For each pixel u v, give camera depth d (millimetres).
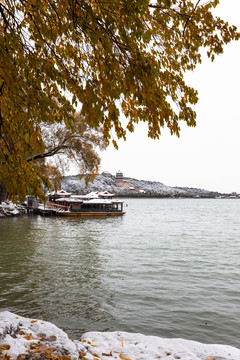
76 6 2430
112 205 61250
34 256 16625
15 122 3586
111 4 2531
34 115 2861
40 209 53594
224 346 4469
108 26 2424
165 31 3172
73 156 27172
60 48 3375
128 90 2750
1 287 10656
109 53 2492
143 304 9383
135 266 14906
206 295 10484
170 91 3379
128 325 7785
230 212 86000
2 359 3275
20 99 2865
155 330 7547
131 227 38250
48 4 2750
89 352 3971
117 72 2594
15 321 4395
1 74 2350
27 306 8883
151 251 19812
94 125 2688
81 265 14680
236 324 7996
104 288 10945
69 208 55219
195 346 4422
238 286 11703
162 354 4090
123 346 4289
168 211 88688
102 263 15391
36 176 3643
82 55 3246
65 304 9141
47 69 2971
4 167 3449
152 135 3326
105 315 8383
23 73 3096
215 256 18391
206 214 74812
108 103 2688
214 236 29906
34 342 3812
